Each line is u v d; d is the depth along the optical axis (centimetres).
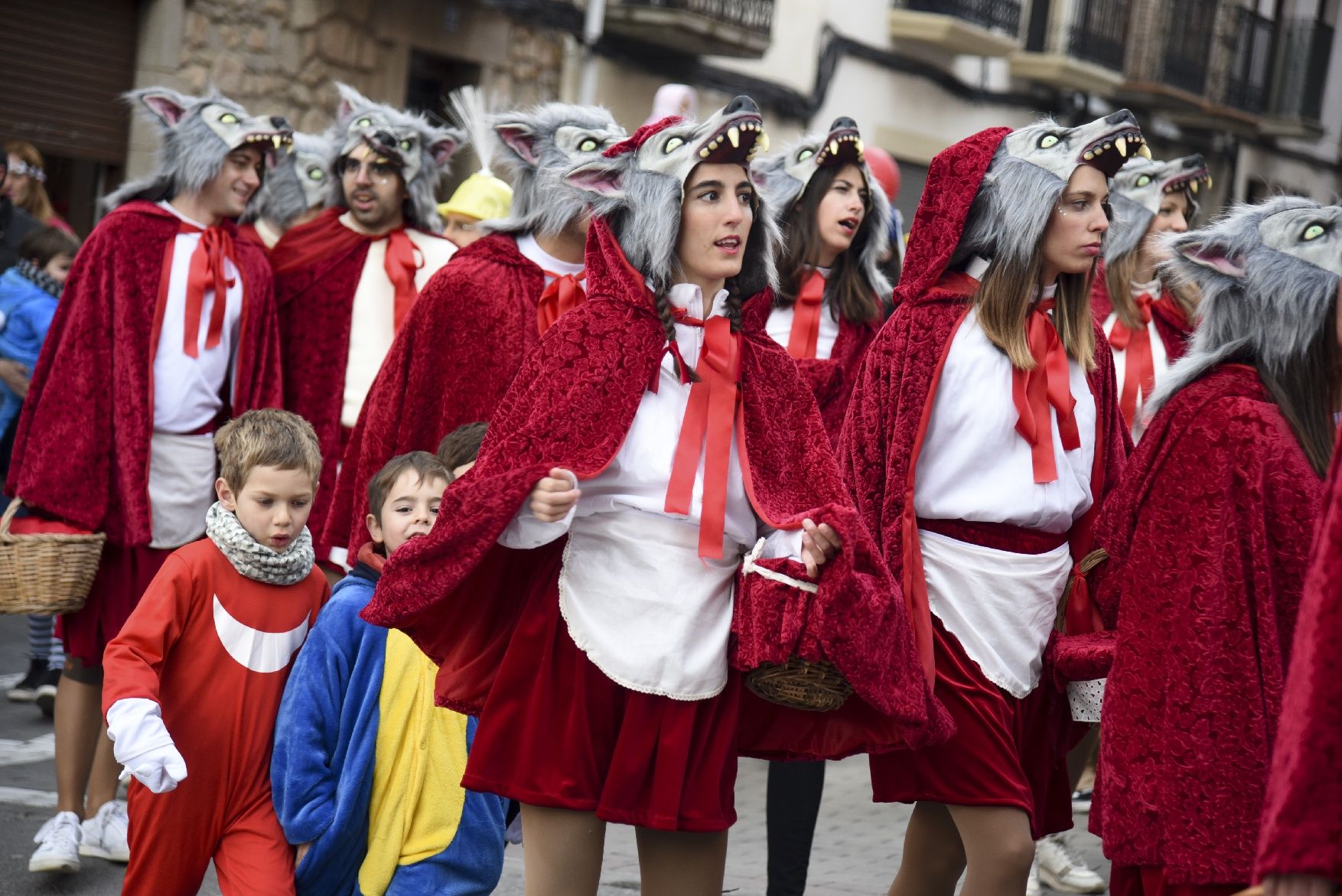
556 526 332
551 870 345
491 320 555
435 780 406
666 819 339
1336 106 2745
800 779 499
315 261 668
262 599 422
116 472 593
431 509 431
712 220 348
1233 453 324
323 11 1319
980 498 413
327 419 660
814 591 335
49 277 824
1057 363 421
